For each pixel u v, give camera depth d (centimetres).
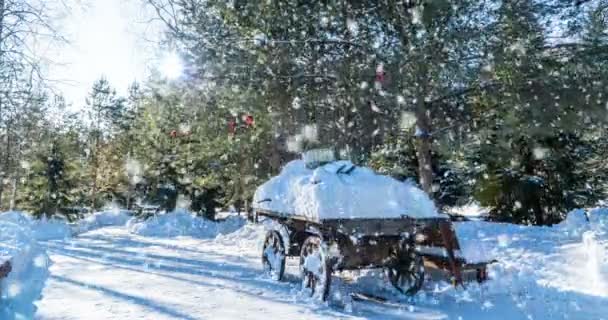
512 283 731
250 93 1141
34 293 678
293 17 1088
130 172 3014
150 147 2459
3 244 840
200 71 1187
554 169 1778
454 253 690
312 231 699
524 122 1018
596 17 980
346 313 597
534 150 1677
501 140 1116
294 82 1135
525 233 1075
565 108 1001
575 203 1822
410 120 1088
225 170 1521
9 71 1200
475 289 702
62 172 2792
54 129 2872
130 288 728
